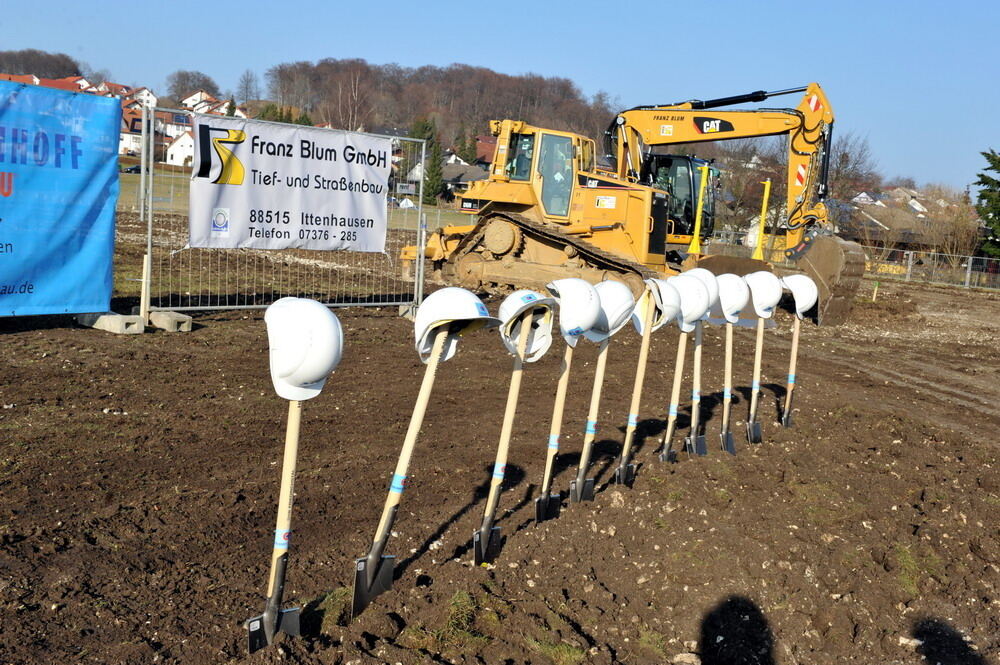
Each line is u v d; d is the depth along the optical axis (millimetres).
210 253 19812
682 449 7391
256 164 11203
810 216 17984
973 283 37594
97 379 8359
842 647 4477
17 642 3738
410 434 4336
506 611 4320
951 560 5500
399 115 104625
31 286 9805
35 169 9648
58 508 5211
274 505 5527
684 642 4387
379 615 4164
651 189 16672
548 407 8703
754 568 5035
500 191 17547
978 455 8000
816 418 8992
